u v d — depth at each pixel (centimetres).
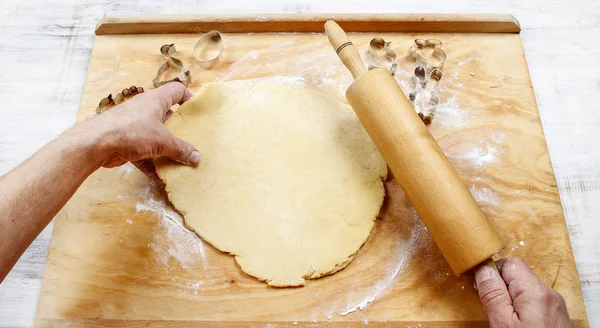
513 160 77
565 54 86
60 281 70
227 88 78
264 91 78
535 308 61
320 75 81
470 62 83
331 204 71
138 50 84
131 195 74
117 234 72
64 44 87
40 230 60
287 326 68
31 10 90
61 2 90
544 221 73
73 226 73
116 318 68
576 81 84
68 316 68
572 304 69
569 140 80
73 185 62
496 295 63
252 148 74
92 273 70
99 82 82
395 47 84
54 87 84
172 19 83
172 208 73
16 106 83
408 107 68
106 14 89
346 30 84
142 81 82
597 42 87
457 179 65
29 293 72
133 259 71
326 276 70
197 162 73
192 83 81
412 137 66
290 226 70
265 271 69
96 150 63
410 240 72
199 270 70
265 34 84
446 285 70
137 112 67
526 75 82
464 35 85
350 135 75
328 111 77
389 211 73
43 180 60
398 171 67
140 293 69
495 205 74
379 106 67
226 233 70
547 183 75
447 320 68
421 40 83
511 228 73
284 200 71
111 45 84
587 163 79
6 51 87
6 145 81
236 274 70
